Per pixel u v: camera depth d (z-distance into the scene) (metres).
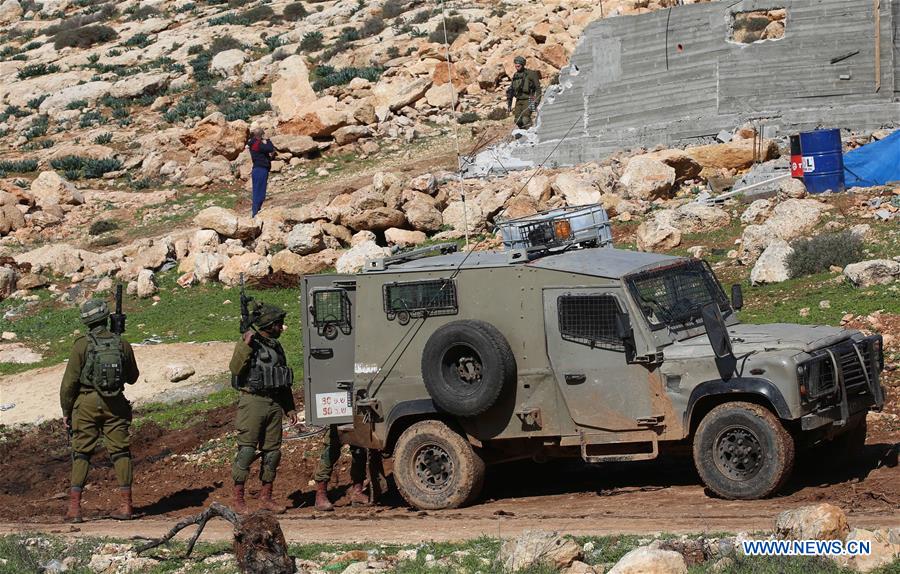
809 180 26.47
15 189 41.97
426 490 13.27
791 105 32.12
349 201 32.88
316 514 13.97
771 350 11.98
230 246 31.97
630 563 8.77
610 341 12.52
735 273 22.67
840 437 13.25
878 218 23.33
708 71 32.97
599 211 15.12
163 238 34.03
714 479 12.02
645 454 12.42
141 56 71.00
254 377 13.86
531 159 35.44
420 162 40.72
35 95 66.00
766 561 9.01
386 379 13.53
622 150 34.03
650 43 33.81
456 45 56.12
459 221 30.38
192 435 19.45
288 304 27.25
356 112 46.09
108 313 14.77
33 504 16.84
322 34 67.19
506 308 12.98
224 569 10.38
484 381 12.63
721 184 29.03
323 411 13.95
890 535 9.20
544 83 47.69
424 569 9.79
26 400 22.62
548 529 11.16
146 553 11.44
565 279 12.74
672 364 12.23
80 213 41.38
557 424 12.81
